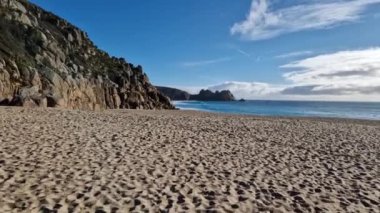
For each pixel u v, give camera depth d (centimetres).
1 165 909
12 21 4238
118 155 1131
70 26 6581
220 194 798
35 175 848
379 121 4162
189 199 751
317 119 4262
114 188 789
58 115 2208
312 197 813
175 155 1188
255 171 1027
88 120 2058
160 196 757
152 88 7556
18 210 636
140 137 1526
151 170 969
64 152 1118
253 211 705
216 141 1536
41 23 5516
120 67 7144
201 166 1052
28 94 3088
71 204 681
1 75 3066
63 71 4378
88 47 6750
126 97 6128
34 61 3925
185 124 2175
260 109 9494
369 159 1293
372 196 840
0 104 2816
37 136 1362
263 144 1520
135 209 676
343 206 761
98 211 656
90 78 5191
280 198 795
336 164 1179
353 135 2028
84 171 915
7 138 1271
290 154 1317
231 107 10681
